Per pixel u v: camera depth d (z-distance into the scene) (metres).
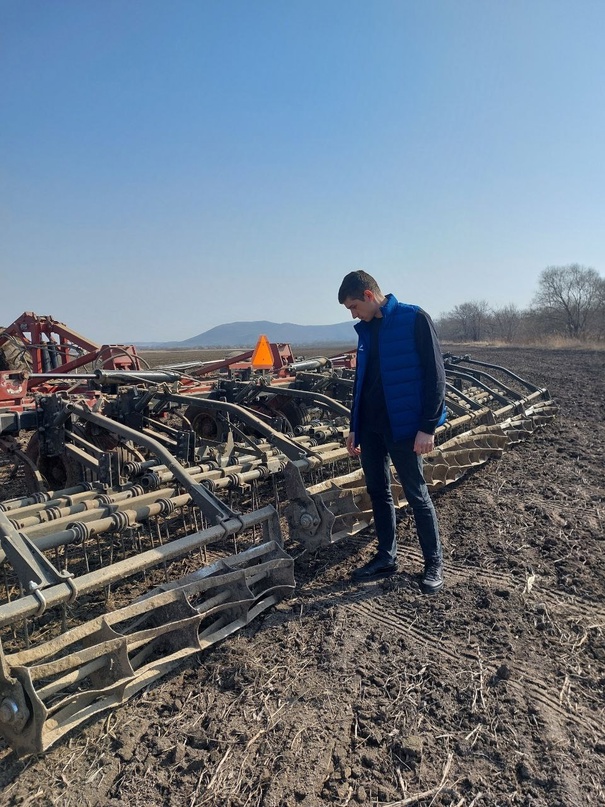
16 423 4.80
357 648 3.28
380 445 4.15
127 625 3.50
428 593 3.87
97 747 2.58
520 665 3.07
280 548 3.82
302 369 8.06
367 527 5.11
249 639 3.41
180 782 2.37
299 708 2.80
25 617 2.52
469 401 7.87
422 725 2.66
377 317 3.96
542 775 2.35
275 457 4.86
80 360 7.81
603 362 22.36
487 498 5.71
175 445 5.08
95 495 3.93
